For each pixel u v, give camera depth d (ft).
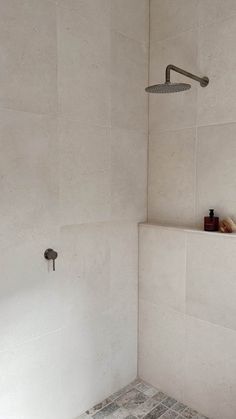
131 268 5.81
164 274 5.52
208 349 5.01
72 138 4.66
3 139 3.91
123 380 5.87
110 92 5.16
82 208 4.89
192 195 5.36
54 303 4.63
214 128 5.01
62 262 4.68
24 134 4.11
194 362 5.21
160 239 5.52
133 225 5.77
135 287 5.92
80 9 4.64
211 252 4.84
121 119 5.39
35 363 4.48
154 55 5.72
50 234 4.49
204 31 5.05
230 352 4.75
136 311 5.99
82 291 5.00
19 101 4.03
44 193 4.38
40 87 4.23
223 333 4.81
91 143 4.93
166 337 5.59
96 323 5.28
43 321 4.51
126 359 5.90
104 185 5.19
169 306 5.50
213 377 4.98
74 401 5.06
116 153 5.35
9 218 4.04
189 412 5.23
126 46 5.37
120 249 5.57
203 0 5.03
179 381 5.46
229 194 4.89
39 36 4.18
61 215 4.62
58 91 4.44
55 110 4.42
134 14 5.47
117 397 5.60
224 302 4.75
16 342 4.24
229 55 4.79
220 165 4.97
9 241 4.06
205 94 5.08
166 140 5.66
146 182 5.98
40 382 4.57
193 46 5.20
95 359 5.32
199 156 5.22
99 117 5.02
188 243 5.12
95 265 5.16
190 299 5.18
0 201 3.94
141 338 6.02
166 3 5.51
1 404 4.16
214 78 4.97
